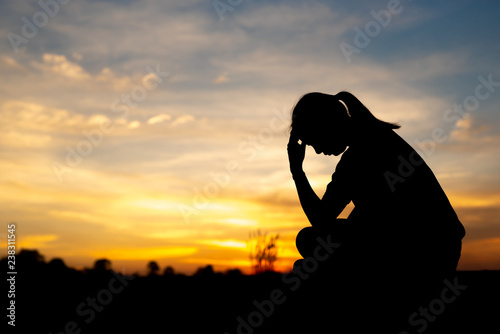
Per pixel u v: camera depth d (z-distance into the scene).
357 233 1.94
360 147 1.98
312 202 2.09
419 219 1.84
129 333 2.44
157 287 3.18
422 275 1.81
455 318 2.01
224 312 2.72
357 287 1.87
